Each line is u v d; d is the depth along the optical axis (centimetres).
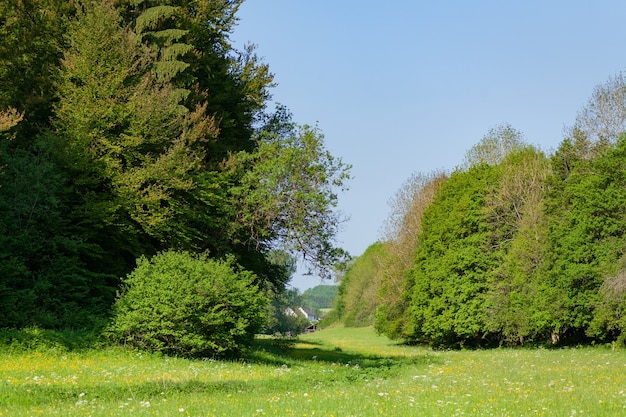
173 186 3397
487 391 1722
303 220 3569
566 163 4856
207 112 4103
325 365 2972
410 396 1566
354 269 11156
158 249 3675
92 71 3372
